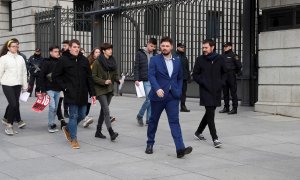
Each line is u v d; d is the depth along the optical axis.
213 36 15.28
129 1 17.95
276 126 10.62
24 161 7.27
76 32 22.86
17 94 9.82
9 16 29.66
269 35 12.52
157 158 7.43
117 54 18.58
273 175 6.39
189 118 11.77
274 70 12.48
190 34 15.92
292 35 12.00
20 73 9.80
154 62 7.40
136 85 10.46
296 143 8.67
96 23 19.52
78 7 29.38
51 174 6.47
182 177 6.28
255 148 8.20
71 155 7.68
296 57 11.96
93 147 8.34
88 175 6.41
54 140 9.05
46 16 23.69
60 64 8.15
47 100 9.91
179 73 7.51
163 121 11.28
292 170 6.66
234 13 15.57
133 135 9.49
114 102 15.88
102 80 8.67
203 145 8.45
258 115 12.32
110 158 7.45
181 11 16.03
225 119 11.66
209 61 8.28
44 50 23.88
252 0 13.84
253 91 14.07
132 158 7.44
